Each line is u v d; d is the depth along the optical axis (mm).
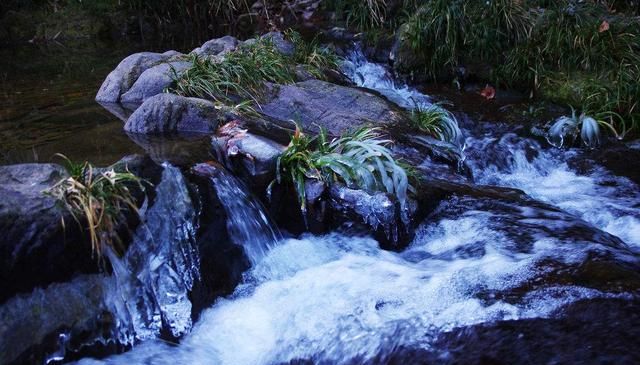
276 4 10352
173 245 3340
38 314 2893
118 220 3145
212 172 3852
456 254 3807
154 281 3256
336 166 4078
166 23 11062
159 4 10953
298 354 3045
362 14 8625
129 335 3148
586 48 6742
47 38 10609
